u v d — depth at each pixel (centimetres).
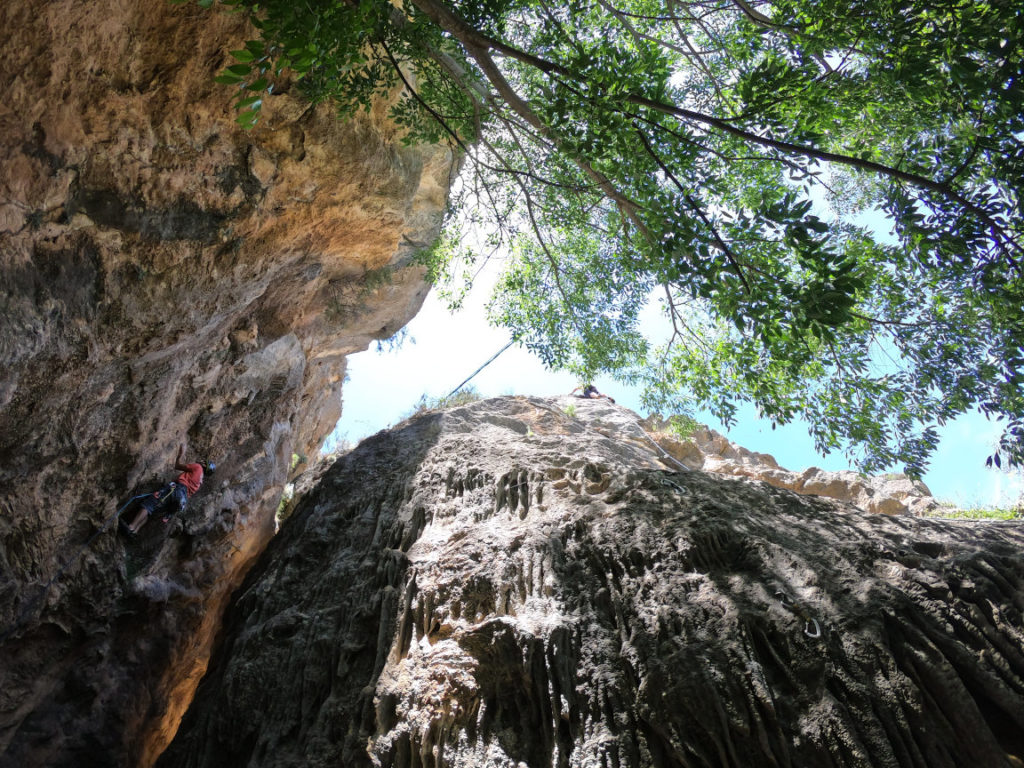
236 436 1239
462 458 1320
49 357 791
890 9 603
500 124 1158
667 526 981
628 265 1049
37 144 709
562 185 945
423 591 962
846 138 832
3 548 852
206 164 861
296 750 827
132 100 759
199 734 900
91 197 784
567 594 907
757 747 693
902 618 766
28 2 639
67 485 913
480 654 836
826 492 1608
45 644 944
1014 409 691
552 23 757
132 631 1066
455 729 773
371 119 979
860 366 823
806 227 621
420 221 1316
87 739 983
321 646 943
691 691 727
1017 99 572
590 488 1151
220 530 1208
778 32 723
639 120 720
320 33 554
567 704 763
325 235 1109
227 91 815
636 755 719
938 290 763
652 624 833
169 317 918
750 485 1123
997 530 948
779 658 762
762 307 648
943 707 691
